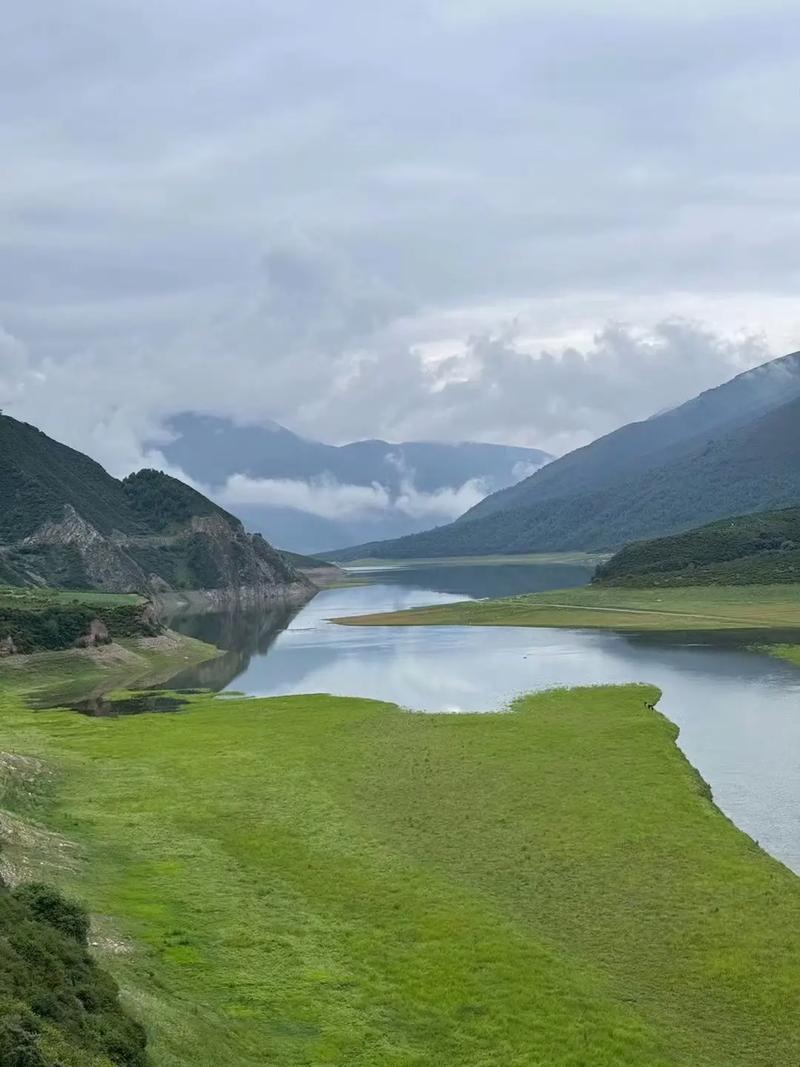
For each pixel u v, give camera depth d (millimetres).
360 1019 32531
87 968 29422
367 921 40500
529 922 40656
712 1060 30594
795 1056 30875
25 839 47062
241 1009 33000
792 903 42062
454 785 61594
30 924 30984
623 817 53969
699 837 50500
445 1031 32031
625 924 40375
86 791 62562
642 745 71125
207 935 38969
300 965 36438
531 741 73500
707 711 86500
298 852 49188
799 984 35219
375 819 54875
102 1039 25406
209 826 54156
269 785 63000
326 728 82250
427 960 36812
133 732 84750
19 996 25812
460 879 45438
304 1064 29781
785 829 53875
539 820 53969
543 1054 30578
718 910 41531
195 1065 27328
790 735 76125
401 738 76562
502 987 34688
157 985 33469
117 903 41844
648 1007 33844
